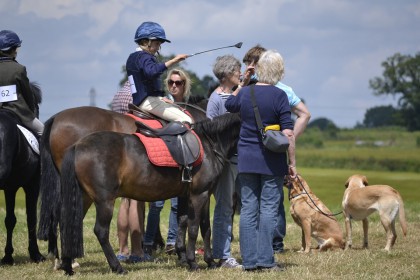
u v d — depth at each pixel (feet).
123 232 38.60
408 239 44.39
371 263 36.27
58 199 35.09
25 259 39.68
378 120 583.58
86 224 53.72
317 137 420.77
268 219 33.32
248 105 33.22
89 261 38.29
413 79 433.89
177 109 37.27
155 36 36.63
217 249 35.78
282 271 33.73
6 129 35.47
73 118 35.83
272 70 33.47
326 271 34.50
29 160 37.55
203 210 35.47
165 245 44.01
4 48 37.93
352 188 42.04
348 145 387.14
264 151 32.86
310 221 40.70
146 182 32.99
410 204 65.62
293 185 40.98
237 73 37.52
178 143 33.63
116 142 32.55
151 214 40.68
